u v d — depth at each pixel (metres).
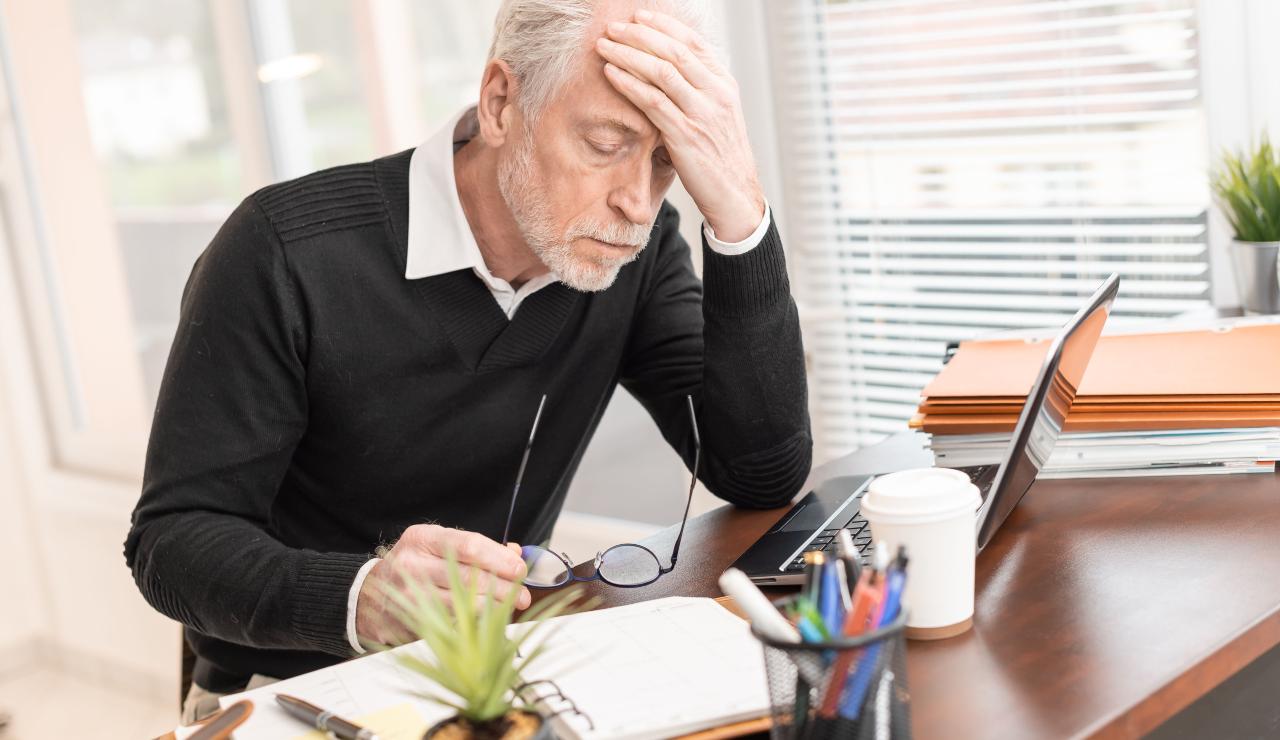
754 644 0.96
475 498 1.53
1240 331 1.53
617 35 1.22
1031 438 1.12
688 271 1.65
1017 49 2.17
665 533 1.36
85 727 3.21
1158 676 0.88
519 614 1.10
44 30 3.28
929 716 0.86
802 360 1.44
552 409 1.54
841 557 0.87
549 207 1.28
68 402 3.51
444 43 2.74
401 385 1.43
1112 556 1.11
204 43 3.09
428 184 1.41
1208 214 2.04
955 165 2.30
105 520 3.37
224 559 1.21
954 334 2.38
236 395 1.34
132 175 3.23
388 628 1.10
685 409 1.56
